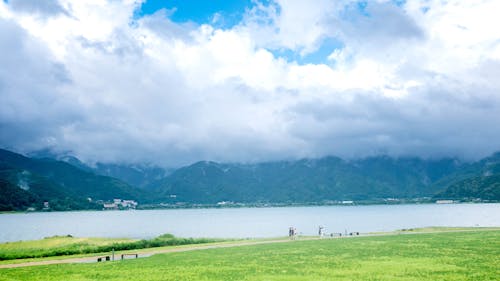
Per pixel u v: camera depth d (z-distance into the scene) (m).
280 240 85.75
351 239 80.50
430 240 70.25
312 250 59.97
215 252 61.75
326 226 194.25
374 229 167.25
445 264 41.56
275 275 37.50
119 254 63.53
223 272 40.00
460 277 34.25
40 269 45.25
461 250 53.47
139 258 56.09
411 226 186.12
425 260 44.75
